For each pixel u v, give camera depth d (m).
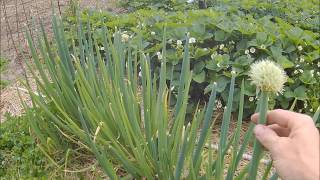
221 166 2.14
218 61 3.89
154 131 2.66
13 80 5.05
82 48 3.21
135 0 6.57
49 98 3.31
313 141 1.27
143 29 4.60
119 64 2.79
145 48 4.48
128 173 2.80
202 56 4.13
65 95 3.13
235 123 3.85
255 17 5.64
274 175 2.03
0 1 7.71
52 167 3.15
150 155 2.52
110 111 2.81
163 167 2.32
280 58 3.90
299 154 1.25
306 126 1.33
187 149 2.41
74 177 3.05
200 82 3.82
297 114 1.40
